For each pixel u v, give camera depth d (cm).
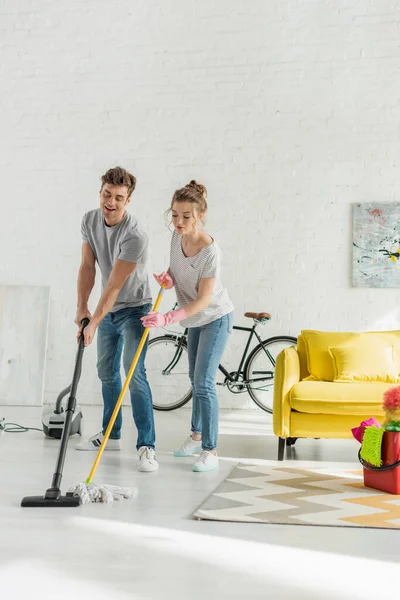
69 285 625
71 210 625
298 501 292
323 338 445
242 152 602
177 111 612
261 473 352
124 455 394
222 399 609
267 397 593
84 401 619
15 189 631
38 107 630
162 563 214
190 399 613
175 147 611
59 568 209
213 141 607
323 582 200
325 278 589
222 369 593
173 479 335
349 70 589
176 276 354
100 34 624
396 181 581
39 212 629
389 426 313
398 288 579
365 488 320
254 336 601
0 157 633
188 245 344
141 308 372
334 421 389
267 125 599
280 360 401
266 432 498
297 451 421
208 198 605
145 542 234
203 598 188
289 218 595
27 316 622
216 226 604
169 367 608
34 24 632
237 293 600
